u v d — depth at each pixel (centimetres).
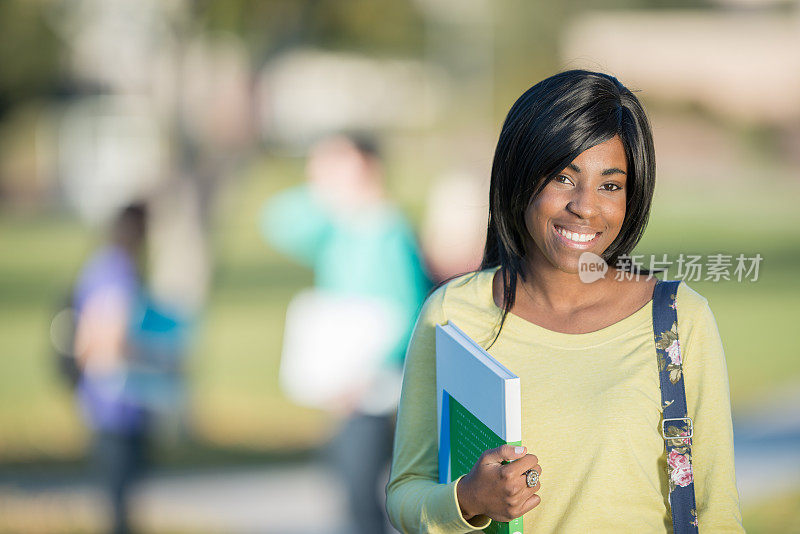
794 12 7588
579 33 5875
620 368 547
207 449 2370
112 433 1562
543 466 546
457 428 570
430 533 541
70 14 3462
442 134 8700
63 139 9725
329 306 1435
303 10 3256
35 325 4312
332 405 1434
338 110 9475
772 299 4306
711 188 8319
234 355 3619
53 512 1902
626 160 546
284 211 1814
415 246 1448
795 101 8225
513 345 570
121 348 1543
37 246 7156
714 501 536
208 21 3167
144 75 3316
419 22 3903
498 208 571
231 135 3181
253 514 1897
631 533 538
